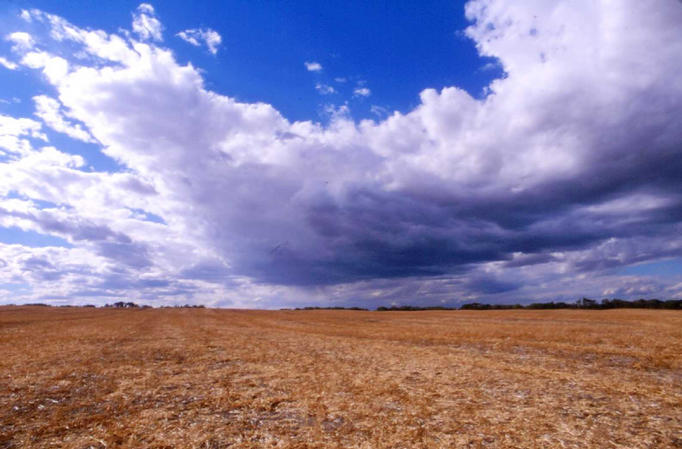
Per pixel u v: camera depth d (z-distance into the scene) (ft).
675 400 26.66
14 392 30.78
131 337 77.15
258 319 164.55
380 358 48.60
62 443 20.06
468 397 28.50
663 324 87.61
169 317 183.73
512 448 18.76
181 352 55.01
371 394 29.89
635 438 19.75
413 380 34.81
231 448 19.34
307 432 21.56
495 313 171.53
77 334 81.71
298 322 139.03
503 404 26.48
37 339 70.08
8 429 22.15
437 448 18.92
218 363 45.65
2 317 154.20
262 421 23.57
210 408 26.50
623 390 29.63
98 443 20.06
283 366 43.39
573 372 37.40
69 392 31.01
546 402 26.71
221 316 198.08
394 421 23.17
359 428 22.06
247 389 32.04
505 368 39.86
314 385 33.27
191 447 19.49
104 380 35.65
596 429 21.17
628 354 46.57
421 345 63.31
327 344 65.16
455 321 125.80
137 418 24.27
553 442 19.44
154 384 34.09
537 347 55.62
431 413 24.68
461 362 44.42
